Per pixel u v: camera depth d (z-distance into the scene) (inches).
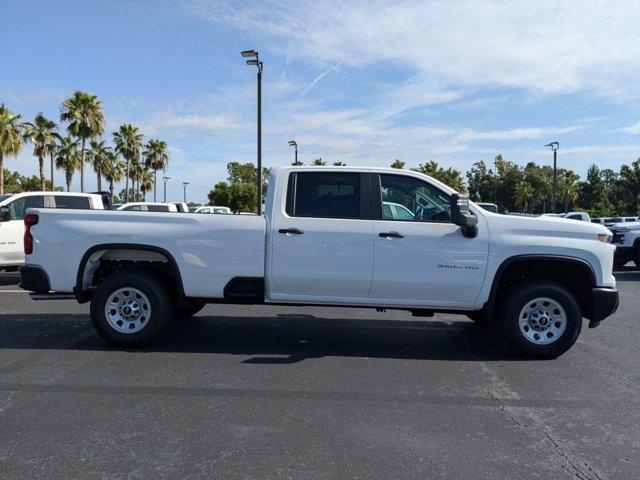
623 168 3110.2
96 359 233.3
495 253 236.8
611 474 136.9
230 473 134.6
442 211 243.8
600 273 239.0
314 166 247.4
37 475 132.5
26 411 172.9
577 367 232.4
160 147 2534.5
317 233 239.6
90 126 1614.2
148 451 145.9
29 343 260.5
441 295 240.8
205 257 244.5
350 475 134.3
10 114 1471.5
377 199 244.1
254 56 746.8
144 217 248.1
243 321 320.2
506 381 211.5
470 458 144.5
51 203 487.8
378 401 186.7
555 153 1562.5
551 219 243.1
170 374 213.5
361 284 240.5
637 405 186.5
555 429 164.9
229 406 179.5
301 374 216.1
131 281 247.1
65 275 248.8
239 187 2358.5
